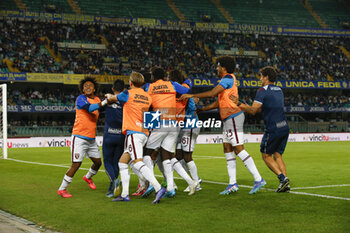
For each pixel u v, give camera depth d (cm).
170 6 4444
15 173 1060
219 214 529
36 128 2722
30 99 3284
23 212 570
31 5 3853
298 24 4625
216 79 3625
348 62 4262
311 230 442
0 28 3509
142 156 631
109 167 687
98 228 473
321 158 1542
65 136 2792
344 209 549
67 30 3744
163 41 3978
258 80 3750
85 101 655
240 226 466
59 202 635
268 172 1020
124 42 3859
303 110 3822
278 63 4091
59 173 1054
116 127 677
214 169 1139
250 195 666
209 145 2605
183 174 668
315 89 4112
